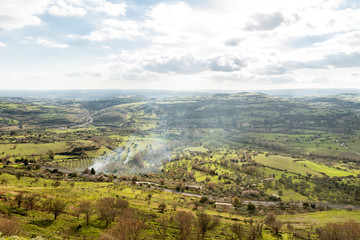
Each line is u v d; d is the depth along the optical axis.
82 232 55.41
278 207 140.38
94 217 68.06
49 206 67.31
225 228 80.81
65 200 81.69
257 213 120.88
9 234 38.00
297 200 154.62
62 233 51.84
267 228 90.12
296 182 192.62
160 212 88.56
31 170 159.12
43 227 53.38
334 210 134.38
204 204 125.69
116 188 133.50
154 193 136.50
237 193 165.38
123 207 76.50
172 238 62.25
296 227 97.00
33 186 107.94
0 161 186.88
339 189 179.12
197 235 64.50
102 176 164.75
